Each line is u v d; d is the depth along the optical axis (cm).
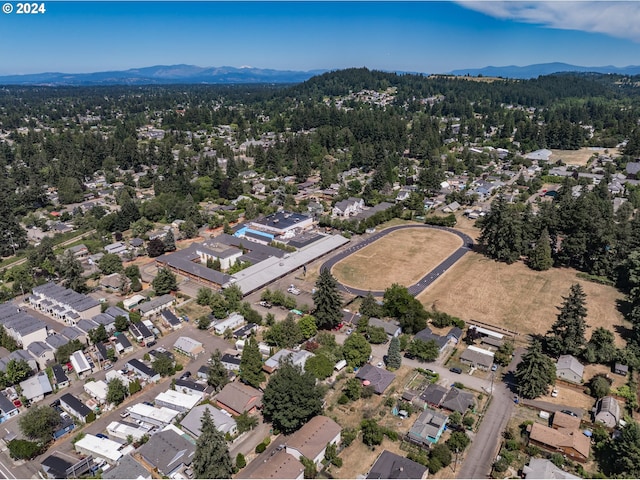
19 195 19712
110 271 13062
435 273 13000
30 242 16225
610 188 19838
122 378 8338
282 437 6975
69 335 9481
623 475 6081
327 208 19050
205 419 6109
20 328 9562
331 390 8006
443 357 9019
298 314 10581
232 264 13575
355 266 13525
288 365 7362
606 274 12562
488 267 13412
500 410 7525
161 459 6344
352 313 10406
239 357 8931
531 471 6125
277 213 17600
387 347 9344
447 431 7050
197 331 10119
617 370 8394
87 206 19775
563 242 13200
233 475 6241
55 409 7669
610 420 7031
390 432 6888
